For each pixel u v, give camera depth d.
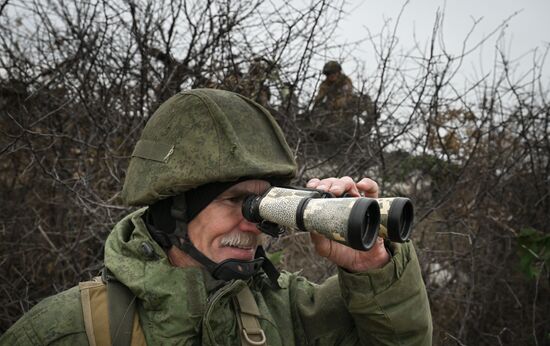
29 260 3.04
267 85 3.35
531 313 3.63
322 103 3.71
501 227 3.89
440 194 3.70
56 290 2.84
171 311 1.18
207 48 3.40
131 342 1.18
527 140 3.91
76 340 1.17
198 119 1.25
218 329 1.23
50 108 3.16
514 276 3.75
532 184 4.00
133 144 3.15
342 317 1.42
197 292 1.21
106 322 1.19
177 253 1.30
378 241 1.32
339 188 1.29
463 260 3.59
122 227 1.34
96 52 3.10
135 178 1.30
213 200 1.25
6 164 3.17
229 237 1.27
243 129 1.28
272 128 1.36
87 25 3.29
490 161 3.86
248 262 1.27
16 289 2.82
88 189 2.73
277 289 1.45
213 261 1.26
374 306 1.31
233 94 1.34
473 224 3.88
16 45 3.31
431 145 3.74
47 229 3.14
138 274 1.21
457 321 3.52
